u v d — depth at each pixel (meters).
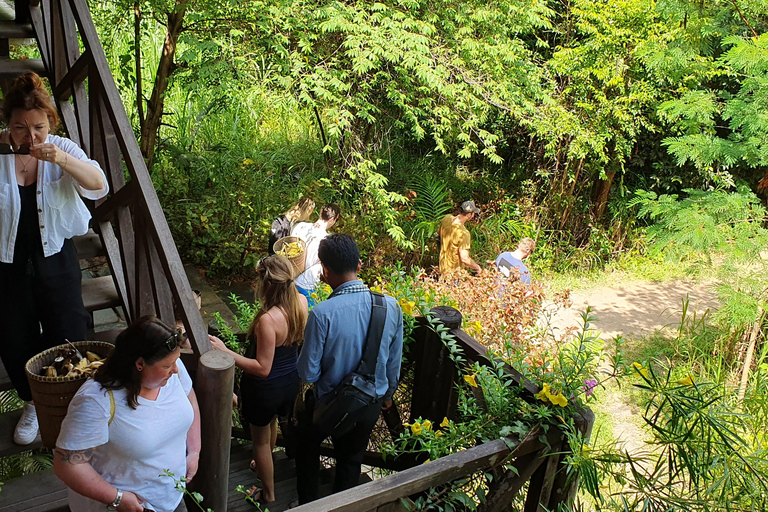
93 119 3.09
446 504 2.55
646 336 7.93
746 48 5.82
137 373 2.02
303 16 7.21
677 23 7.70
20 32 3.78
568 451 2.68
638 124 9.34
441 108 7.80
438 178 10.36
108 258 3.12
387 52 7.00
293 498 3.68
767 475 3.02
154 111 7.27
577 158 9.59
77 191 2.49
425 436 2.91
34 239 2.46
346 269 2.91
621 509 2.89
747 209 6.50
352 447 3.11
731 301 6.33
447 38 7.96
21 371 2.60
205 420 2.29
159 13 6.81
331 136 7.76
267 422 3.36
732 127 6.53
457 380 3.33
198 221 7.63
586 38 9.71
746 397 5.75
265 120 10.23
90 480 2.01
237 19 6.88
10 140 2.32
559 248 10.09
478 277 5.66
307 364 2.87
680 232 6.46
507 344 3.25
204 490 2.43
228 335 4.20
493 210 10.07
